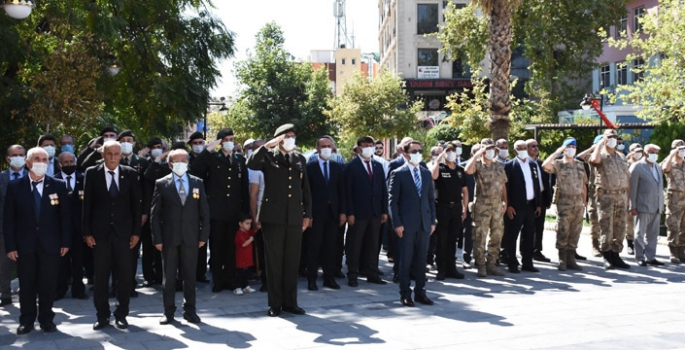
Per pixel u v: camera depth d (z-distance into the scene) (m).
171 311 7.95
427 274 11.49
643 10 35.41
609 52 37.94
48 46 17.80
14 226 7.54
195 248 8.03
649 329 7.38
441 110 49.72
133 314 8.52
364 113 36.59
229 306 8.96
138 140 22.09
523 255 11.76
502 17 18.33
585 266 12.23
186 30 22.44
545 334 7.19
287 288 8.44
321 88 46.03
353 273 10.60
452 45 38.03
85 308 8.92
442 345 6.78
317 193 10.34
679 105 21.61
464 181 11.15
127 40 21.28
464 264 12.34
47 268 7.57
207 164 9.91
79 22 17.64
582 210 11.67
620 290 9.81
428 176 9.05
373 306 8.87
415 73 49.56
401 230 8.84
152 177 9.76
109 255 7.77
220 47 22.73
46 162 7.64
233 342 7.03
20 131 16.09
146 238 10.41
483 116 29.64
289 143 8.46
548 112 35.91
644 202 12.15
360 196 10.64
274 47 46.41
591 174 13.55
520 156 11.67
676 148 12.51
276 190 8.35
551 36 35.56
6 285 9.23
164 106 22.09
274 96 45.47
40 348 6.88
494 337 7.08
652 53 23.19
